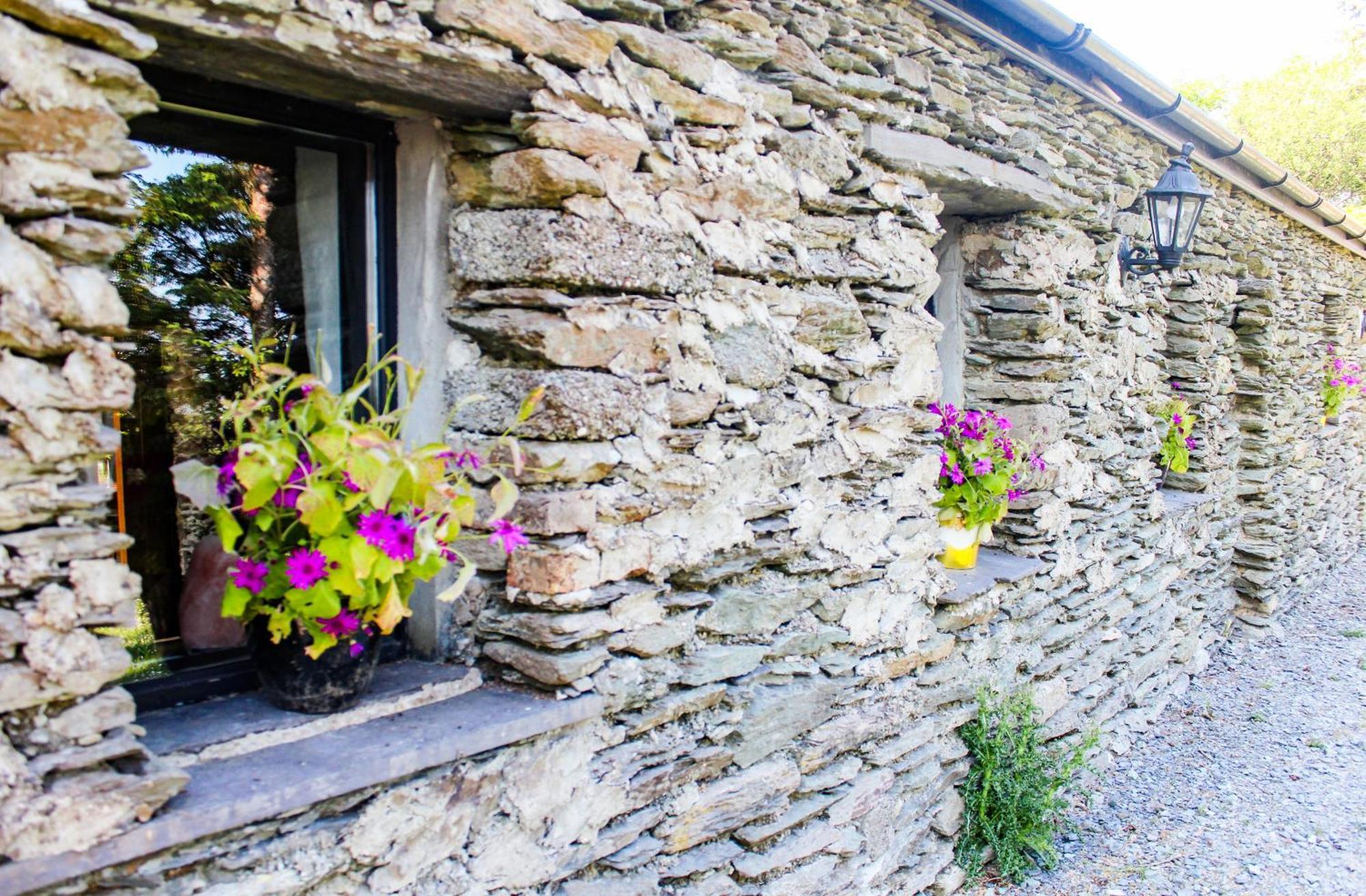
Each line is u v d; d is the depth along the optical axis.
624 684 1.97
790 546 2.41
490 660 1.93
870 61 2.70
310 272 1.92
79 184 1.22
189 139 1.74
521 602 1.87
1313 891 3.33
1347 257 8.59
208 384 1.85
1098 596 4.29
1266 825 3.86
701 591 2.20
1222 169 5.45
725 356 2.18
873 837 2.79
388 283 1.99
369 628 1.69
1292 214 6.62
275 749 1.55
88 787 1.23
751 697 2.34
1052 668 3.88
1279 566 6.84
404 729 1.67
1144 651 4.95
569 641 1.83
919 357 2.88
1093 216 4.00
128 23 1.33
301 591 1.51
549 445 1.81
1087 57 3.58
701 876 2.23
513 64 1.69
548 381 1.79
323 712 1.66
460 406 1.88
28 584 1.19
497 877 1.78
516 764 1.79
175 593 1.76
